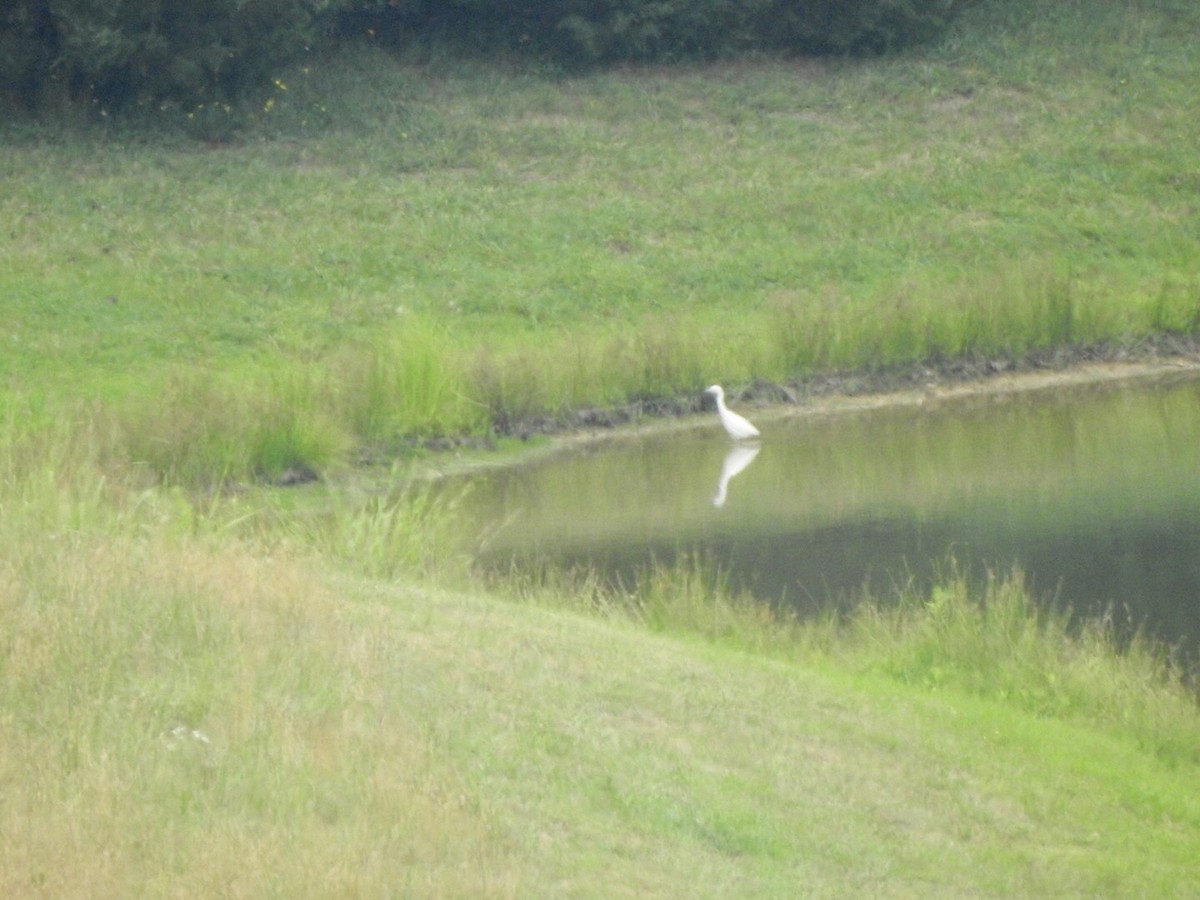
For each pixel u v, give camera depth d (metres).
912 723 8.70
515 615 9.81
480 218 28.05
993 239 29.33
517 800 6.56
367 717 7.04
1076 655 10.93
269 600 8.50
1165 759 9.41
